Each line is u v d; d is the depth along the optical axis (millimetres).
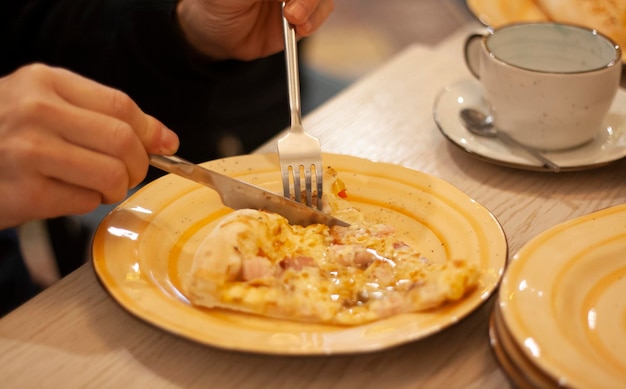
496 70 775
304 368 513
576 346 458
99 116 586
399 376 506
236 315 523
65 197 597
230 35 958
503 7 1102
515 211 718
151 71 1083
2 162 583
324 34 2213
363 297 536
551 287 502
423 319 498
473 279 521
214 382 502
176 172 628
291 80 723
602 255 540
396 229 645
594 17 1033
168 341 540
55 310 572
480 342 536
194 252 617
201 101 1152
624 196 742
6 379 504
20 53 1202
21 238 1299
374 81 1021
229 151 1353
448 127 848
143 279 554
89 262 635
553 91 736
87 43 1145
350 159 733
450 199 657
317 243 589
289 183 692
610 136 808
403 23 2260
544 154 787
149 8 1029
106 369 514
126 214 631
